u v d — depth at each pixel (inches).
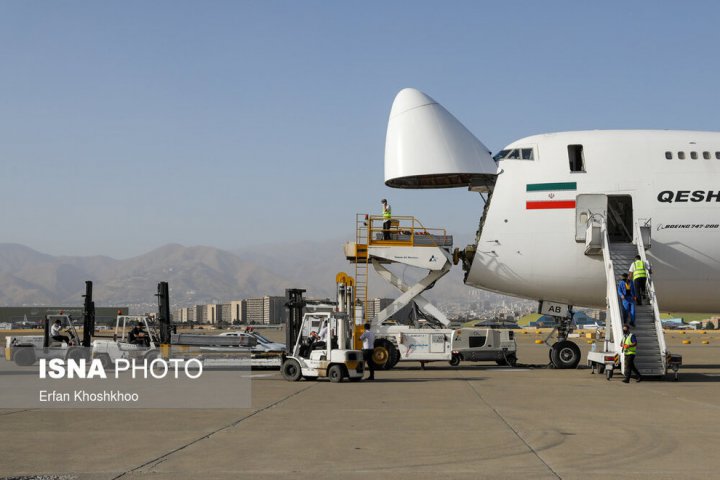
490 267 1169.4
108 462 432.8
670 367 990.4
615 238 1182.9
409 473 401.7
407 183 1284.4
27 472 406.0
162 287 1291.8
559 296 1184.2
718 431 547.2
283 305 1061.8
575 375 1096.2
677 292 1150.3
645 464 424.8
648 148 1136.2
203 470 410.0
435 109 1200.8
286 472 404.5
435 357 1219.2
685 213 1107.3
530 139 1185.4
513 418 617.0
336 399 761.6
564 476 393.4
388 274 1289.4
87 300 1355.8
